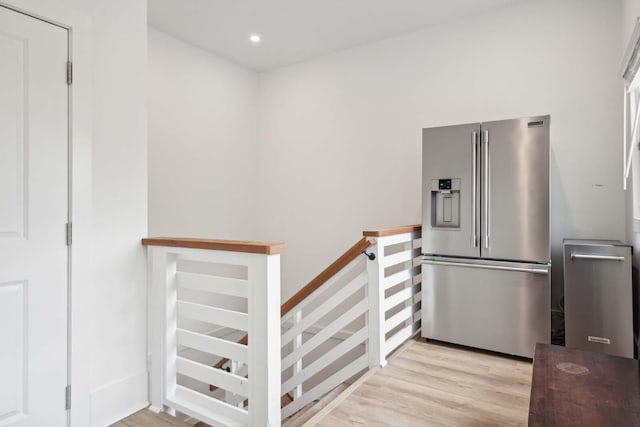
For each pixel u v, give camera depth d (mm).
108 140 2135
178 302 2215
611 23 2854
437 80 3566
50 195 1846
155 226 3559
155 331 2244
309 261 4332
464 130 2842
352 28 3611
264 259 1794
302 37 3785
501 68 3264
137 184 2285
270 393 1795
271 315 1808
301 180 4391
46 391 1821
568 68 3002
